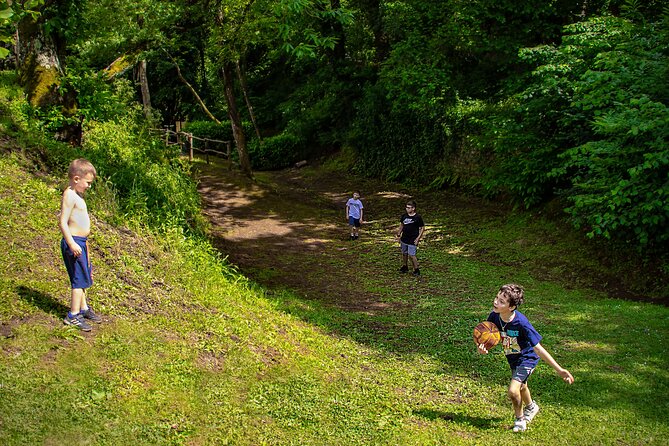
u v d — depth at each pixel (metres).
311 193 22.50
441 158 20.92
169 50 26.03
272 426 4.91
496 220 16.03
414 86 20.55
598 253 12.25
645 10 15.34
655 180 10.61
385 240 15.56
